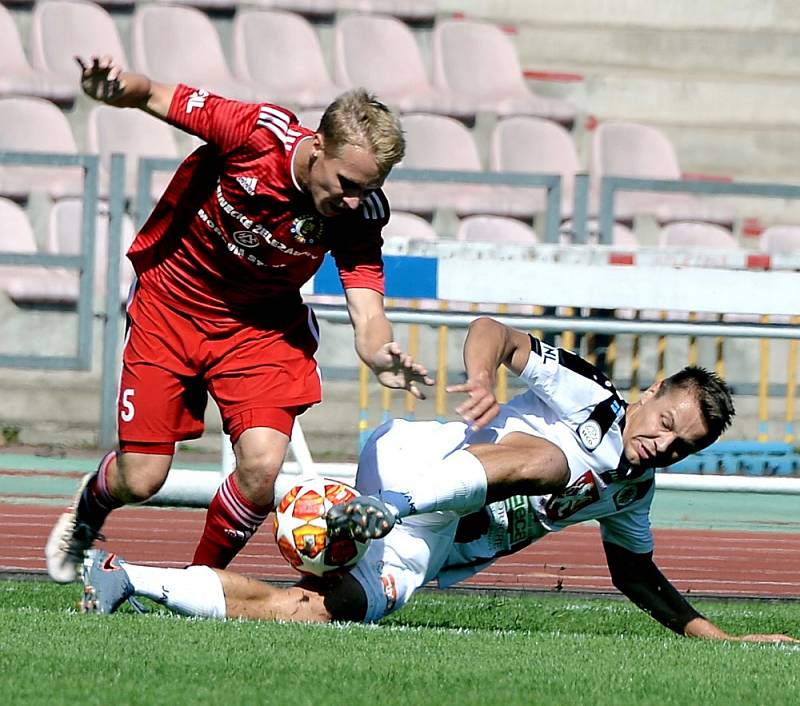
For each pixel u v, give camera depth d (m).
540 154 50.38
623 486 15.77
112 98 14.25
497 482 14.52
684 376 15.36
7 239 43.00
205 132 14.41
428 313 27.03
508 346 15.12
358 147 13.66
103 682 9.90
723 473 38.25
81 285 38.31
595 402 15.32
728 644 14.24
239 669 10.64
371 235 15.11
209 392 16.02
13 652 11.03
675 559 26.02
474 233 45.78
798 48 57.34
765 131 55.16
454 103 51.00
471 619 17.83
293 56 51.09
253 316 15.44
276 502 22.17
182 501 21.86
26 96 47.09
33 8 49.59
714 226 50.00
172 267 15.29
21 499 30.56
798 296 27.23
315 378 15.62
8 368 39.06
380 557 15.23
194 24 50.22
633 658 12.33
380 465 15.50
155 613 15.09
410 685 10.28
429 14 54.78
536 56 55.78
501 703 9.70
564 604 20.02
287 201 14.38
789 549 27.84
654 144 52.03
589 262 30.19
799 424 43.56
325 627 13.59
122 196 37.66
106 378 38.34
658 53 56.53
